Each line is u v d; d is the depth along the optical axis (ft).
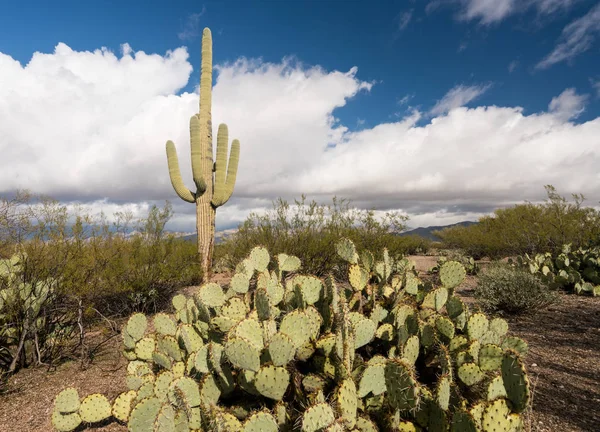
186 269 27.78
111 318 21.08
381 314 9.32
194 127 31.37
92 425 10.29
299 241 28.78
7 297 14.67
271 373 6.64
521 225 43.29
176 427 7.31
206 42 33.78
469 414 6.20
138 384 10.17
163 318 11.32
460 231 63.46
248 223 31.30
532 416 9.50
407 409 6.78
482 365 7.70
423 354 8.63
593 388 11.21
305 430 5.64
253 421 6.20
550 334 16.85
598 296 24.17
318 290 9.19
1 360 14.73
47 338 15.58
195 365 8.34
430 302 10.63
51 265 16.88
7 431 10.05
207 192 31.99
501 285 21.39
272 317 8.48
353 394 6.41
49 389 12.62
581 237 37.99
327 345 7.52
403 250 32.32
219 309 10.07
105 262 21.02
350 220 30.50
